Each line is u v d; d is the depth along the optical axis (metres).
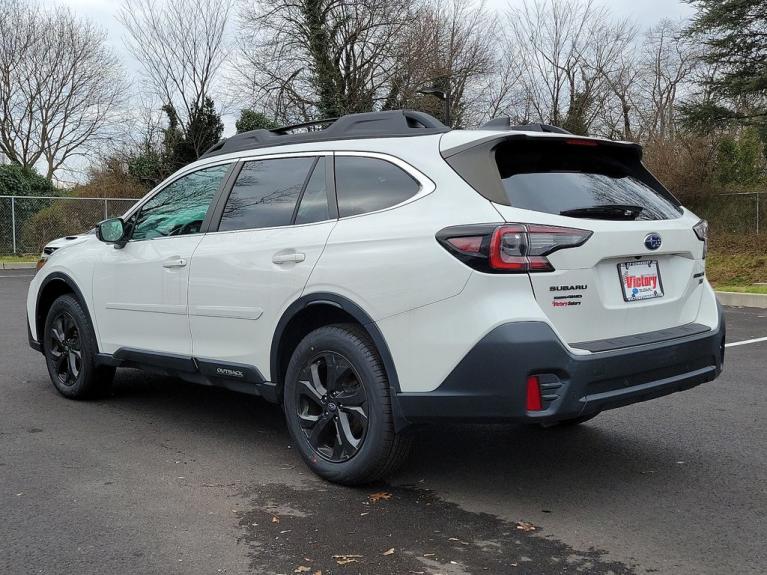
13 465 4.13
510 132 3.53
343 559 2.98
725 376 6.70
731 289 14.42
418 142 3.74
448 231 3.32
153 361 4.84
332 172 4.01
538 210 3.35
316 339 3.83
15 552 3.03
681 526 3.34
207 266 4.39
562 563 2.96
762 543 3.16
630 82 39.84
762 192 23.36
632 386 3.44
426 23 29.12
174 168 31.64
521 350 3.13
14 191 26.58
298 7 28.23
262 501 3.61
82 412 5.31
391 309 3.47
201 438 4.69
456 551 3.06
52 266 5.71
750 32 22.25
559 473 4.07
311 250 3.85
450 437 4.78
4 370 6.73
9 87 34.78
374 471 3.64
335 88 28.75
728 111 23.23
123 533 3.22
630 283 3.60
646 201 3.92
